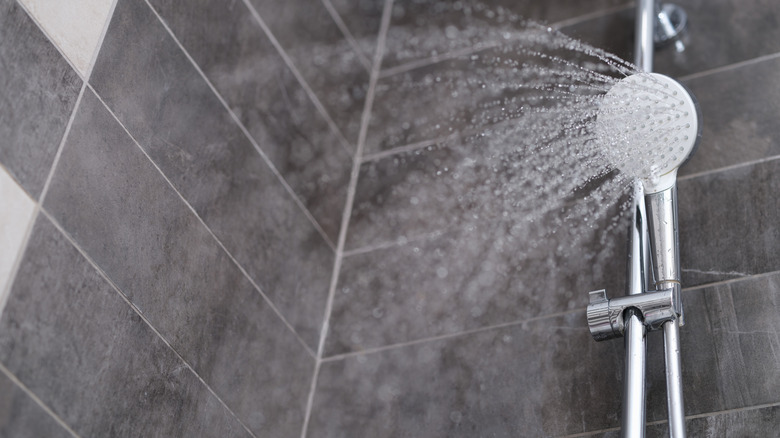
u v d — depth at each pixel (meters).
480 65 1.57
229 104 1.31
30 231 0.90
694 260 1.16
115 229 1.02
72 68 1.02
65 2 1.04
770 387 1.02
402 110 1.60
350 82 1.64
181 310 1.10
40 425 0.86
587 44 1.48
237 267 1.22
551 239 1.29
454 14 1.69
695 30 1.38
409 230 1.43
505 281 1.29
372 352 1.32
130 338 1.00
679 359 0.97
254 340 1.22
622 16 1.48
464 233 1.37
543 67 1.48
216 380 1.12
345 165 1.54
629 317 1.01
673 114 1.07
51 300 0.91
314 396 1.30
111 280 1.00
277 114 1.42
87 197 0.99
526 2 1.61
